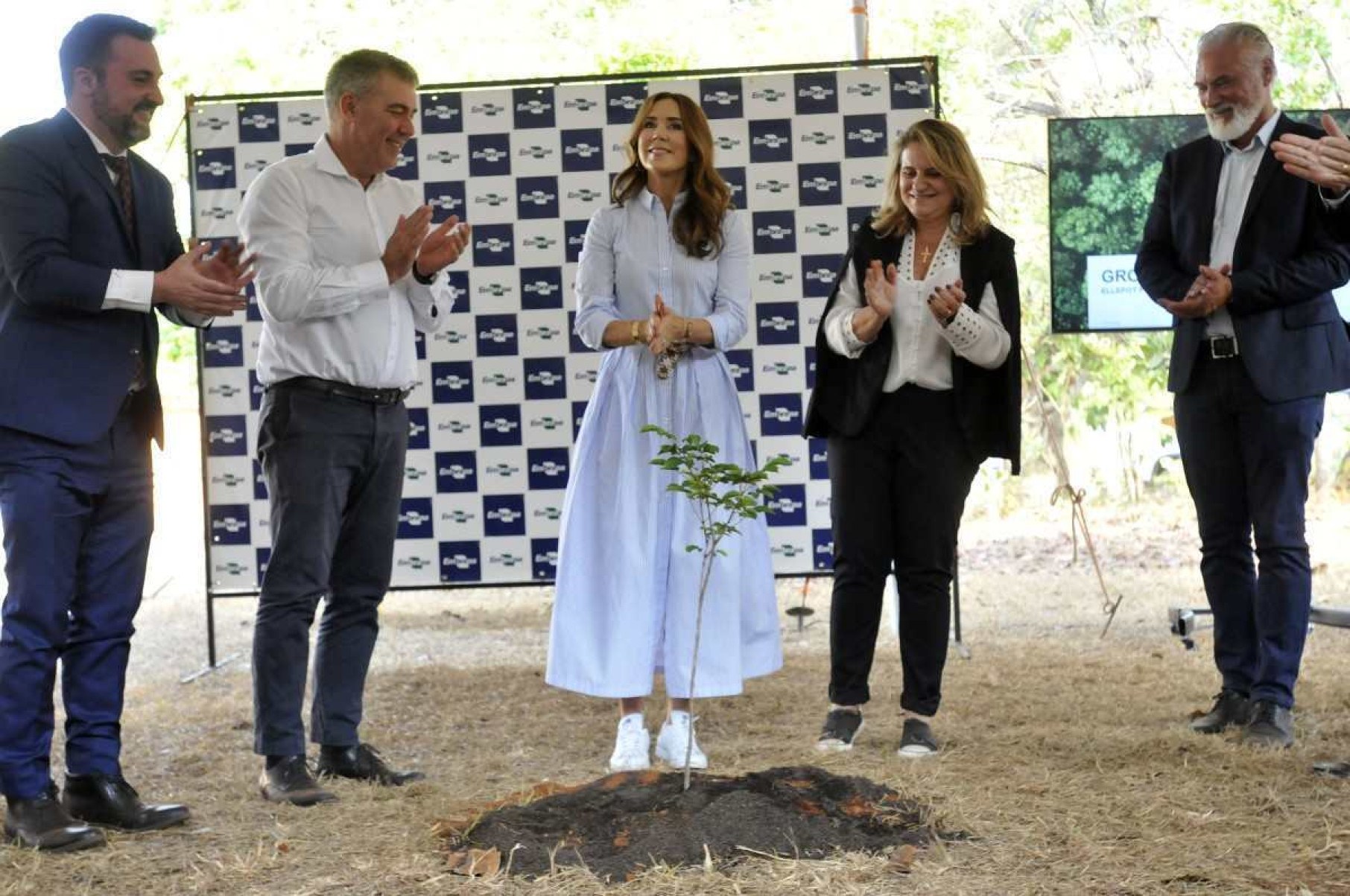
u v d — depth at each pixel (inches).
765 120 276.4
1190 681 249.3
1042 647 291.7
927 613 192.5
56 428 157.5
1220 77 201.0
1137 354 550.3
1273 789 166.1
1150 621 325.1
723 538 193.0
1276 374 197.9
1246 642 207.9
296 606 178.2
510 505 280.5
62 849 153.4
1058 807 159.9
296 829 161.2
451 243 184.1
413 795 179.2
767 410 277.0
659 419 193.0
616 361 196.9
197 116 279.3
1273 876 136.2
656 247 195.9
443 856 143.1
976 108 593.0
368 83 179.8
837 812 150.1
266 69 589.6
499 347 279.7
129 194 166.6
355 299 175.6
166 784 190.1
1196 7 590.6
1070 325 298.0
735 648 192.5
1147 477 576.1
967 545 502.9
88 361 160.4
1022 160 607.8
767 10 598.5
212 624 290.0
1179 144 294.8
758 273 276.7
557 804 151.8
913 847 141.9
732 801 146.1
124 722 237.6
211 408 281.6
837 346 192.9
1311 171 178.2
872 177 275.6
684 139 194.2
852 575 195.3
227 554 284.7
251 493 282.5
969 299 190.9
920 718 194.4
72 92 163.3
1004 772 179.2
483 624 355.9
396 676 277.3
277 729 177.2
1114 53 598.2
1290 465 199.0
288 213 178.1
